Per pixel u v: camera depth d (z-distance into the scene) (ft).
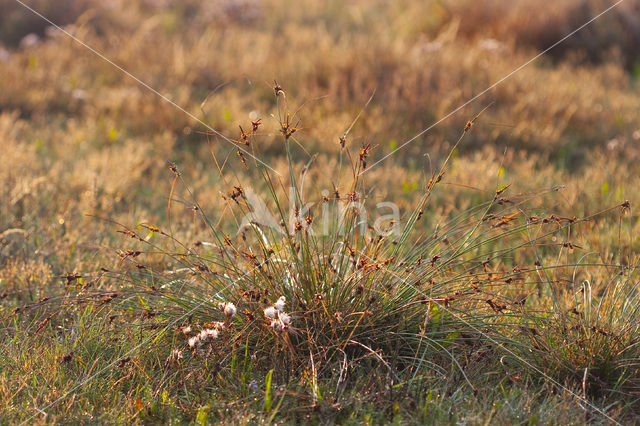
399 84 41.19
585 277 20.51
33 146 32.22
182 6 65.21
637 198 27.53
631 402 14.39
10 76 41.86
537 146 35.35
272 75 43.73
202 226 24.27
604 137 37.09
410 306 15.89
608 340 15.19
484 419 13.03
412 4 65.72
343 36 53.72
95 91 42.45
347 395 13.82
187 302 16.35
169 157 33.12
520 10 57.36
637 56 54.65
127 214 25.61
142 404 13.53
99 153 33.12
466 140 35.50
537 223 17.29
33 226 23.18
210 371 14.53
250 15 62.75
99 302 16.70
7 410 13.01
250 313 15.15
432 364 14.93
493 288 18.22
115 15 57.93
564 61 53.11
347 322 15.34
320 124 36.42
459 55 47.57
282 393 13.43
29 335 16.48
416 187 29.07
